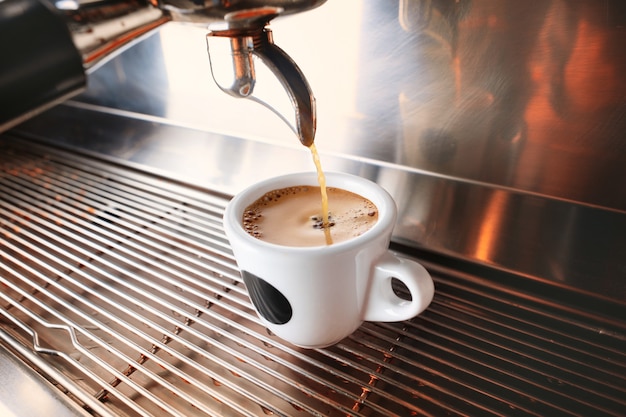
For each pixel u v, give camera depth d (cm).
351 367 21
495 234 26
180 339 22
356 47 28
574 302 24
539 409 19
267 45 19
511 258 25
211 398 20
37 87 14
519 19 23
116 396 19
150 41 36
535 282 24
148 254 29
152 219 31
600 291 23
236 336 22
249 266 19
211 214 32
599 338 22
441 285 25
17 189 36
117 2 15
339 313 20
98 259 28
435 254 27
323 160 31
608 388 19
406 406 19
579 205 25
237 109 34
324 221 21
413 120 28
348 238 20
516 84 24
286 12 17
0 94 14
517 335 22
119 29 15
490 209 26
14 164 40
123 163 39
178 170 36
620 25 21
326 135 31
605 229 24
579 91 23
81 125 42
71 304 25
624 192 23
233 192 33
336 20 28
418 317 23
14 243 31
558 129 24
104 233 30
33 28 14
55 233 31
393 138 29
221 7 15
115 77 39
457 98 26
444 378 20
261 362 22
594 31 22
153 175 37
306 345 21
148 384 21
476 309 23
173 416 19
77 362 21
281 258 18
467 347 22
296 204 22
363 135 30
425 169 28
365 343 22
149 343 23
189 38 34
